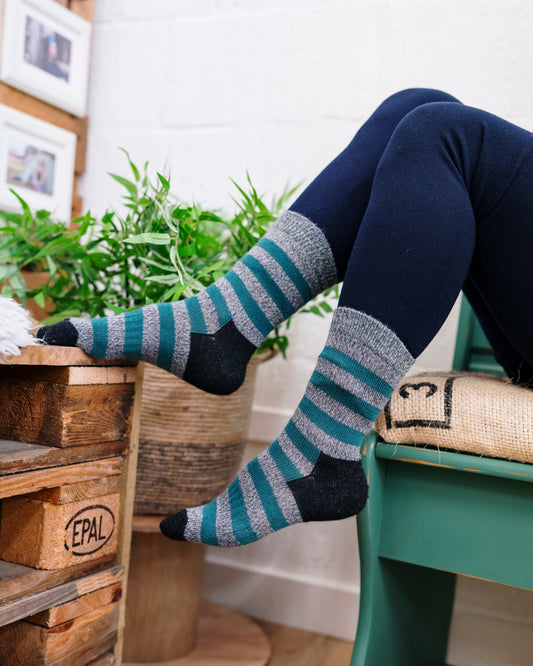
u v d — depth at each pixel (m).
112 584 0.79
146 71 1.41
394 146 0.68
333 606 1.21
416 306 0.64
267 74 1.31
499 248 0.69
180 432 0.98
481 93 1.16
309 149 1.28
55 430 0.71
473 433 0.71
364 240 0.66
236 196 1.33
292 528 1.26
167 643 1.04
